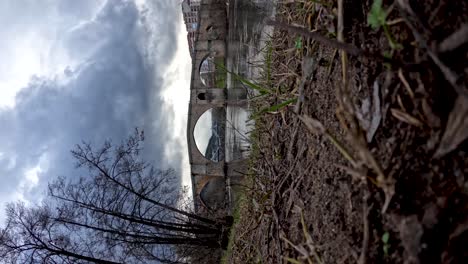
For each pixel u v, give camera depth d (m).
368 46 1.74
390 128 1.55
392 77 1.56
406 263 1.35
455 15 1.35
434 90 1.38
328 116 2.13
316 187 2.19
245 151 6.86
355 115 1.58
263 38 5.64
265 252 3.22
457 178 1.28
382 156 1.54
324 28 2.29
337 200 1.87
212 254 8.66
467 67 1.26
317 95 2.34
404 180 1.44
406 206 1.41
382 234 1.49
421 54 1.44
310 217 2.21
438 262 1.25
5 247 7.11
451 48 1.29
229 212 8.01
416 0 1.48
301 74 2.78
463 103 1.25
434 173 1.35
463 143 1.27
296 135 2.78
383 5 1.63
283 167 3.06
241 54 7.48
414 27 1.40
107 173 7.90
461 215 1.24
